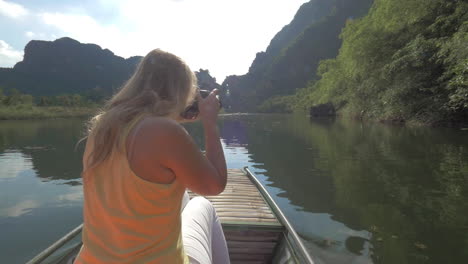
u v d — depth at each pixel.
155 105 0.96
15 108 55.84
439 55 15.62
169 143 0.88
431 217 4.56
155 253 0.94
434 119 16.78
